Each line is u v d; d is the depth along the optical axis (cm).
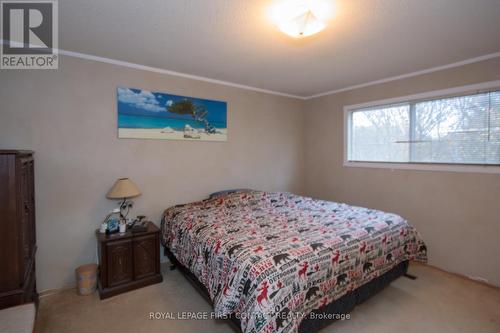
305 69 296
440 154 291
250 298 146
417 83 303
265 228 219
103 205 268
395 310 216
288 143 423
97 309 218
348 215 258
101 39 220
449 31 204
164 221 289
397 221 241
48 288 244
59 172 245
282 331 141
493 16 181
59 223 247
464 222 273
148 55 256
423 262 252
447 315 210
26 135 230
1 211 146
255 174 386
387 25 194
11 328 126
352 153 379
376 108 347
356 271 190
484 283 260
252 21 190
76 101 251
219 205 298
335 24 192
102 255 233
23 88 228
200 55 255
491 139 255
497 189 252
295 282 154
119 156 276
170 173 309
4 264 147
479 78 258
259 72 308
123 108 276
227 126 355
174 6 170
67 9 174
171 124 307
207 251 196
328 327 195
